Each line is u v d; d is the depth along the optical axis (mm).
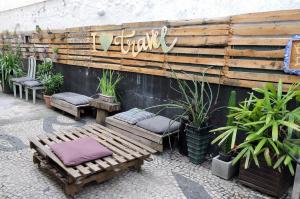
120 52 4887
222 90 3531
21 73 7477
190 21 3746
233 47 3338
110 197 2693
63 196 2672
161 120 3939
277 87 2977
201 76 3693
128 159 2898
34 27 7441
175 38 3951
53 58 6555
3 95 7266
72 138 3436
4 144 3881
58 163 2676
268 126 2520
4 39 8945
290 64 2840
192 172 3240
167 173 3207
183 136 3613
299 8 2863
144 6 4418
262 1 3113
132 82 4793
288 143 2506
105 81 5031
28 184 2861
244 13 3266
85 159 2715
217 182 3027
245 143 2707
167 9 4090
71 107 5180
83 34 5621
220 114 3570
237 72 3305
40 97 6949
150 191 2818
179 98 4047
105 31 5113
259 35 3082
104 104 4723
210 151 3682
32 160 3406
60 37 6285
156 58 4270
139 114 4176
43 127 4691
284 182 2816
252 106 3068
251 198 2740
